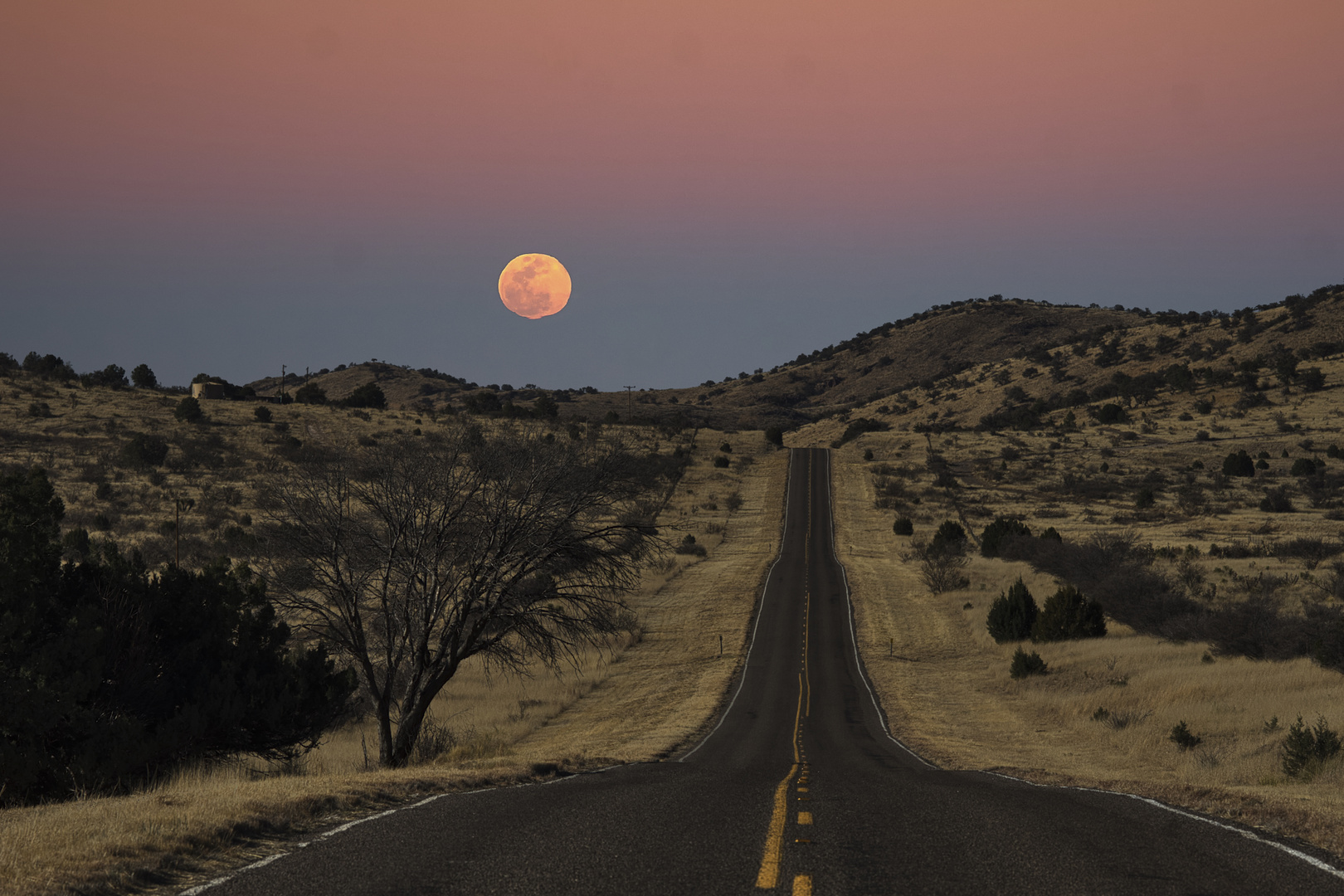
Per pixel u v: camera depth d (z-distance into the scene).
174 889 5.27
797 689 40.22
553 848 6.27
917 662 45.84
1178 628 41.22
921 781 12.14
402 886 5.25
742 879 5.45
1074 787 11.55
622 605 22.66
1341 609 35.44
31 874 5.33
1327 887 5.41
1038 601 55.62
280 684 18.92
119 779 14.59
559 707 36.00
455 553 19.89
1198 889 5.33
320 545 19.42
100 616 16.55
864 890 5.21
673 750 25.83
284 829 7.14
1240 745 21.64
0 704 14.27
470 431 21.92
